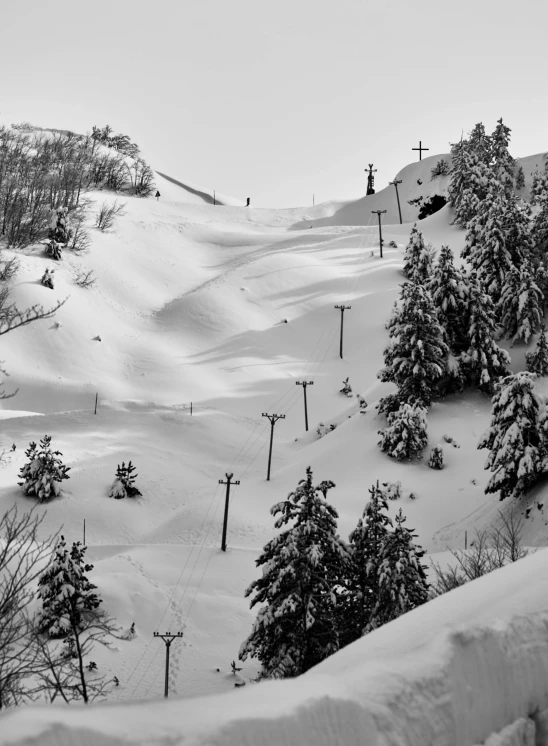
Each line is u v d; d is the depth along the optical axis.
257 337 93.56
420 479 55.06
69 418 71.12
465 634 4.30
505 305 71.31
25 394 79.25
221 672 32.72
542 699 4.48
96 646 33.38
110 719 3.15
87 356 86.38
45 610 32.84
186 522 51.94
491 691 4.20
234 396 81.06
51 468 55.53
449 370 63.03
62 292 95.81
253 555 45.88
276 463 65.56
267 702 3.51
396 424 57.97
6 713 3.04
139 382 83.56
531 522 40.69
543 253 78.50
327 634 26.25
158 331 95.56
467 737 3.97
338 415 72.00
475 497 50.69
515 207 76.06
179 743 3.10
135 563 43.59
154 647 34.59
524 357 68.50
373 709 3.66
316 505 27.34
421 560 35.41
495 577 6.45
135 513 54.69
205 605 39.06
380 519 28.30
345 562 27.05
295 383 80.56
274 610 26.36
